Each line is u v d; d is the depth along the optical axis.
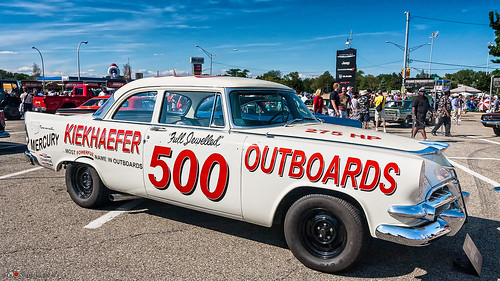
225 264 3.43
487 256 3.65
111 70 39.53
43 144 5.02
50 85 48.31
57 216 4.62
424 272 3.32
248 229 4.31
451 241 4.02
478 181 6.57
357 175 3.01
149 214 4.76
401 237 2.87
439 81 31.23
